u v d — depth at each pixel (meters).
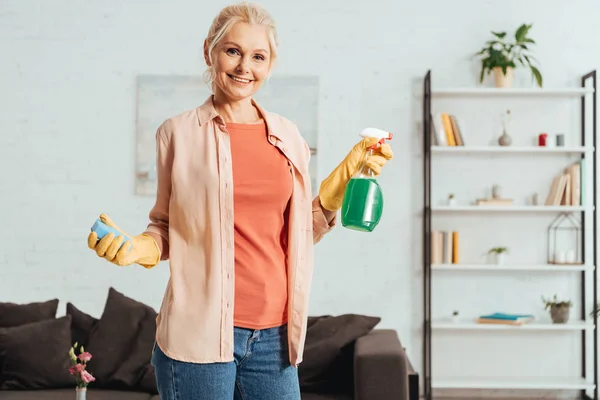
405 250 5.38
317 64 5.37
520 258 5.38
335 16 5.38
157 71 5.39
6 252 5.38
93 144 5.39
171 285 1.73
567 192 5.18
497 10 5.38
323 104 5.36
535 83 5.38
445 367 5.40
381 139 1.95
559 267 5.11
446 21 5.38
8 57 5.39
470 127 5.38
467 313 5.41
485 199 5.23
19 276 5.38
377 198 1.94
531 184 5.38
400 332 5.37
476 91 5.17
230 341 1.71
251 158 1.77
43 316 4.48
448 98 5.38
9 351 4.19
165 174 1.79
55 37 5.40
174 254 1.74
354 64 5.38
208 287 1.71
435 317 5.41
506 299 5.40
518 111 5.38
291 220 1.81
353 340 4.09
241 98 1.77
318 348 4.04
